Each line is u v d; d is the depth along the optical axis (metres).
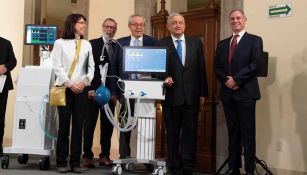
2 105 5.57
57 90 4.31
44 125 4.66
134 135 5.80
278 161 4.85
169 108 4.54
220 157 5.36
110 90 4.86
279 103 4.88
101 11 6.85
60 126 4.37
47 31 5.10
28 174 4.16
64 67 4.44
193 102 4.49
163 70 4.31
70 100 4.38
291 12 4.84
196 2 9.59
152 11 6.42
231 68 4.43
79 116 4.39
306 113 4.66
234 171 4.46
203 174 5.10
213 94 5.62
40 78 4.77
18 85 4.78
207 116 5.66
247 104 4.27
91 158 5.04
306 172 4.63
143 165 5.26
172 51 4.55
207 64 5.76
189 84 4.50
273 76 4.95
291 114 4.78
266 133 4.96
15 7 7.23
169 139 4.53
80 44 4.49
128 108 4.37
